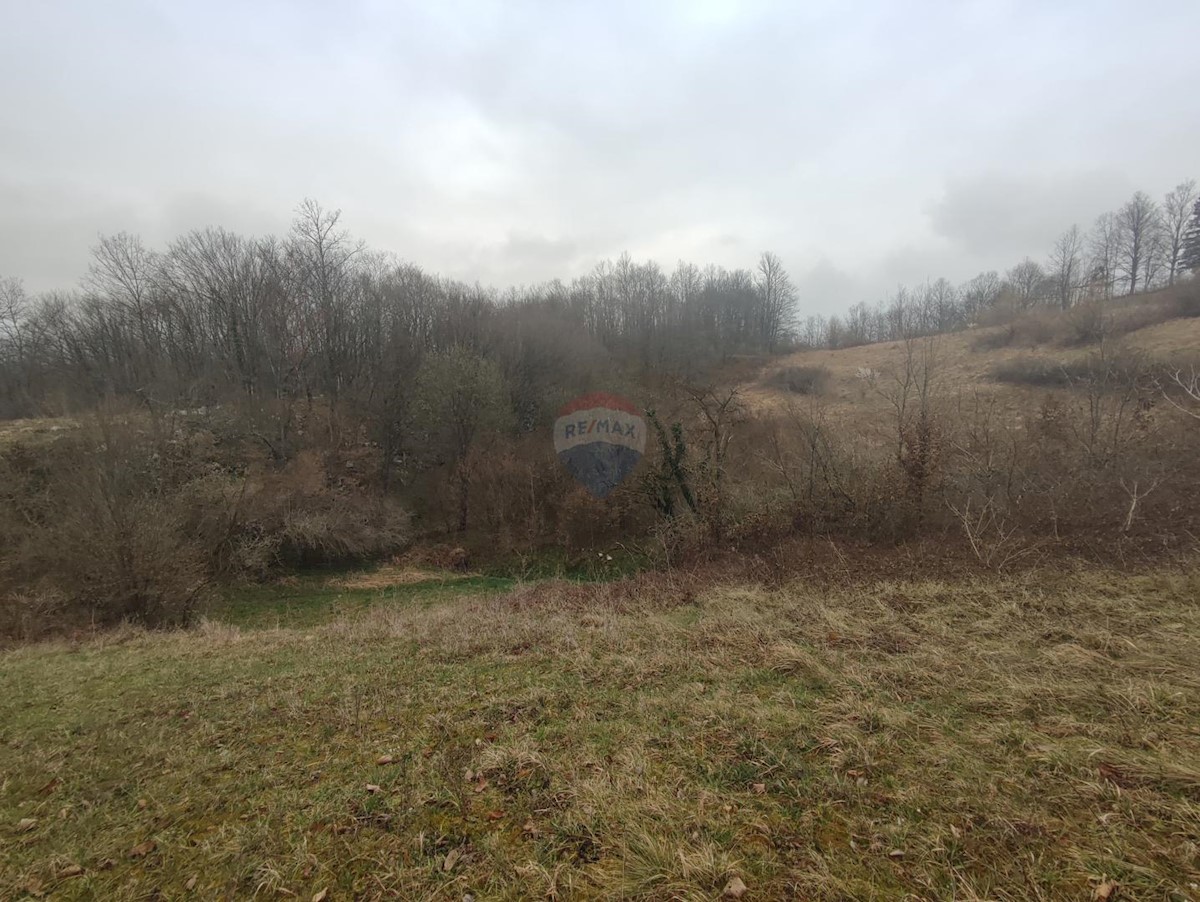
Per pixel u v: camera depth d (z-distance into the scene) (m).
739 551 14.14
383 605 13.95
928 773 3.49
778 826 3.13
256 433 24.12
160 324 30.44
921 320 41.53
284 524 19.39
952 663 5.23
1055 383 21.27
